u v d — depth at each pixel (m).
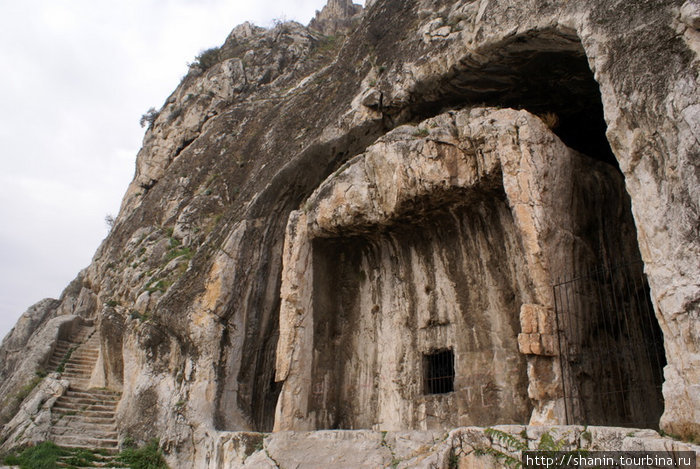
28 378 20.12
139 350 15.95
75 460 13.26
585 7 9.02
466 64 11.86
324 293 13.39
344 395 12.93
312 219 13.03
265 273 15.21
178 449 13.27
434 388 11.75
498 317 10.85
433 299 12.02
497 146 9.99
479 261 11.38
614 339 9.99
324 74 19.09
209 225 19.80
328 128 14.37
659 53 7.54
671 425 6.57
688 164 6.84
